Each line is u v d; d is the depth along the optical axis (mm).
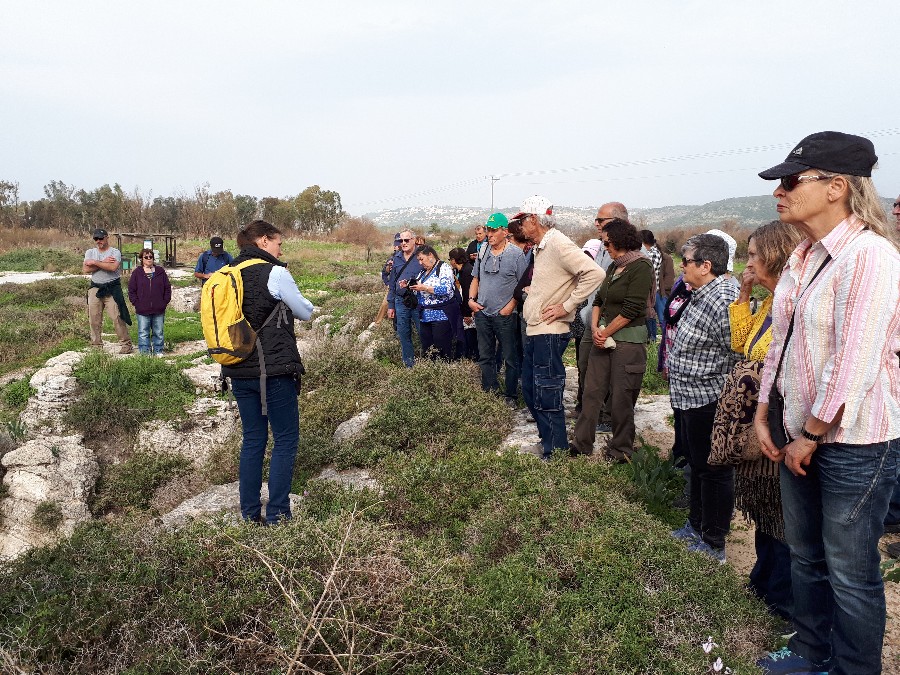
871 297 2098
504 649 2750
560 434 5094
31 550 3627
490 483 4434
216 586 3006
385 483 4562
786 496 2574
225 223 62656
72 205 61469
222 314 3920
